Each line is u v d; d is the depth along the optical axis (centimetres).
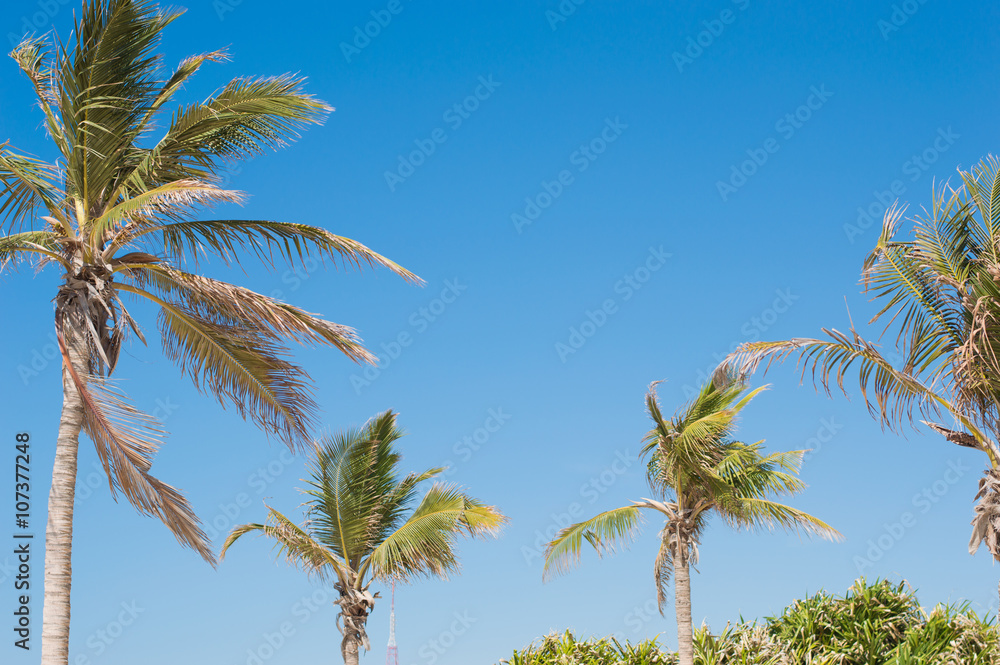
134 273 1120
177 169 1124
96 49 1050
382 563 1741
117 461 1011
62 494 971
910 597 2027
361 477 1833
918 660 1789
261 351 1176
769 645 1989
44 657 920
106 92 1058
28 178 1024
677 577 1806
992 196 1099
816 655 1944
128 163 1099
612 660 2184
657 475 1869
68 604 951
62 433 986
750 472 1731
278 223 1098
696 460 1691
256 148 1148
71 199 1083
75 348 1007
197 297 1134
